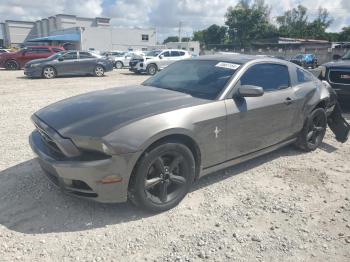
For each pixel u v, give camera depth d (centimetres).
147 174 354
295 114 520
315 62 4031
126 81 1755
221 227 352
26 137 631
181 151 373
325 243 331
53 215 365
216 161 421
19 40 10481
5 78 1842
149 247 320
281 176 477
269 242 330
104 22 9262
